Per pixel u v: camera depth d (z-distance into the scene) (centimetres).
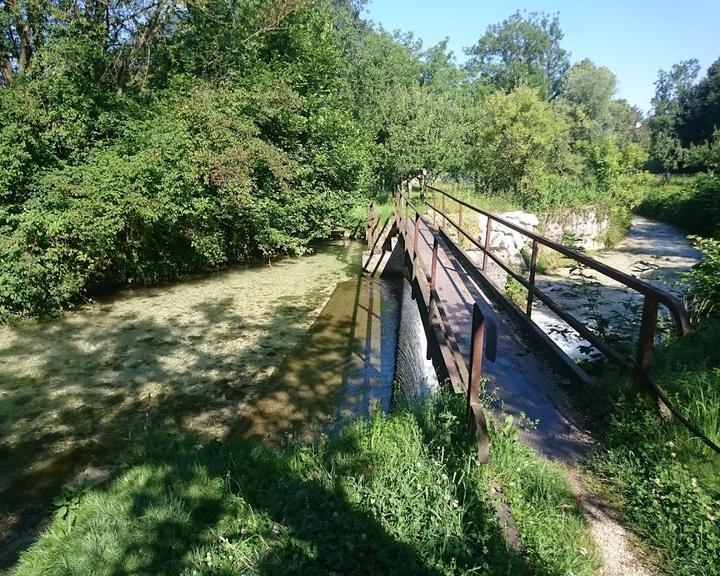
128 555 260
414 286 701
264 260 1394
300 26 1513
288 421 555
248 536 263
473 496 255
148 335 815
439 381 431
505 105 1753
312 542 246
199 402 600
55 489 445
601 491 273
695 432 249
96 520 293
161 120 1079
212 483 313
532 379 407
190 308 959
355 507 263
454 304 630
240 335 820
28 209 881
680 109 4997
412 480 274
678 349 419
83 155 990
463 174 2067
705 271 555
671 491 249
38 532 392
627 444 295
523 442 318
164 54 1337
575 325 398
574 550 228
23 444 514
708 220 2042
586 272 1340
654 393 303
